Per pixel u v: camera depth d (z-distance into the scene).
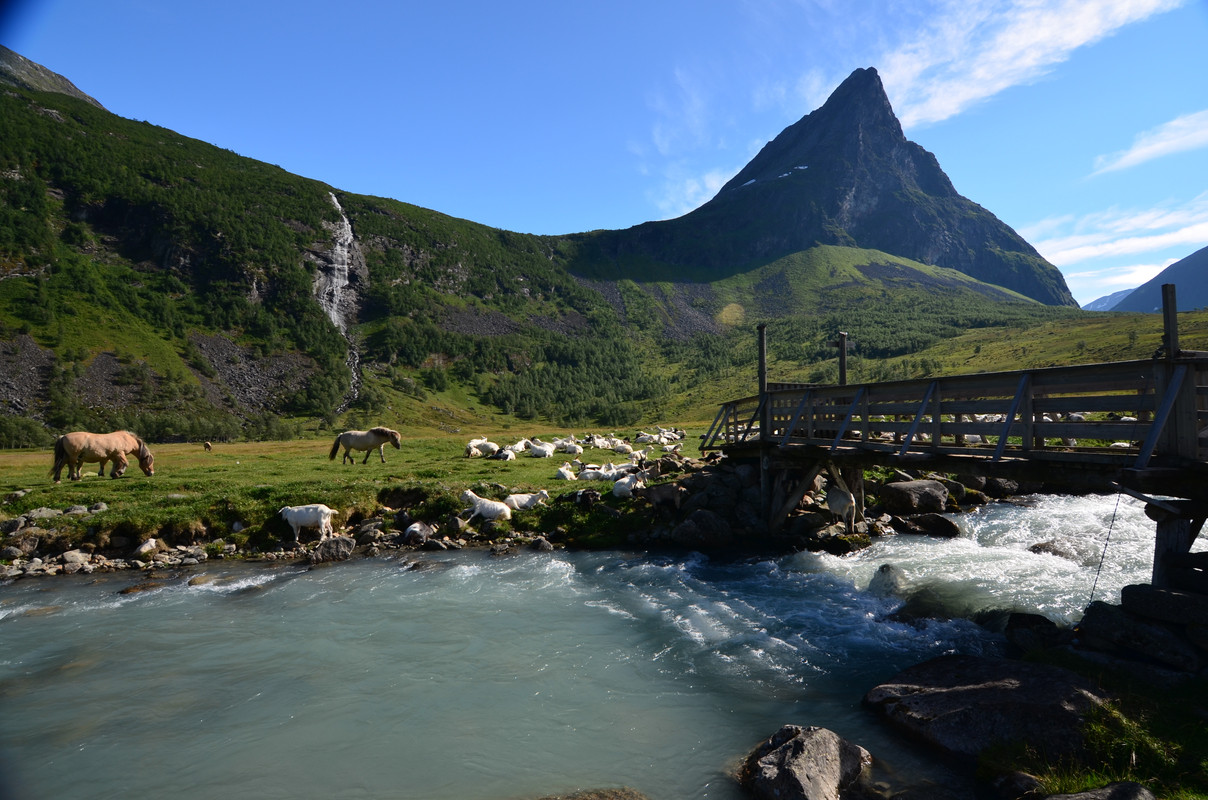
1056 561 17.91
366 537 22.45
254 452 45.50
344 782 8.49
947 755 8.52
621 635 13.81
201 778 8.62
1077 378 11.70
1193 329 156.12
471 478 29.33
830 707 10.32
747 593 16.67
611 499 24.84
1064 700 8.70
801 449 20.06
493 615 15.15
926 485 25.56
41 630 14.30
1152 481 9.93
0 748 9.41
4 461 38.47
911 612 14.47
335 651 13.01
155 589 17.45
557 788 8.28
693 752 9.09
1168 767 7.34
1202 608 9.49
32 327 183.38
